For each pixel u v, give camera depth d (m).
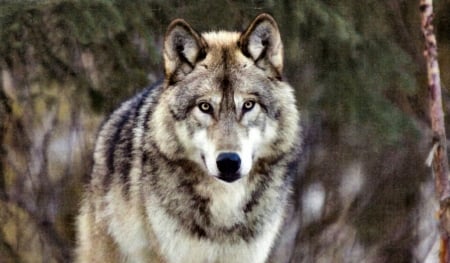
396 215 31.52
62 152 27.52
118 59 25.41
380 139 26.42
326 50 26.30
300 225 31.31
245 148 17.45
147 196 18.73
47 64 25.25
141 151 18.88
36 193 28.12
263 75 18.27
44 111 26.67
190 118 17.86
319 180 31.03
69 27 24.42
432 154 15.06
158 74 26.14
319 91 26.75
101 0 24.81
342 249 31.38
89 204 20.50
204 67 18.11
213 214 18.72
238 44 18.34
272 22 18.25
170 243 18.84
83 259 20.84
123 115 20.33
